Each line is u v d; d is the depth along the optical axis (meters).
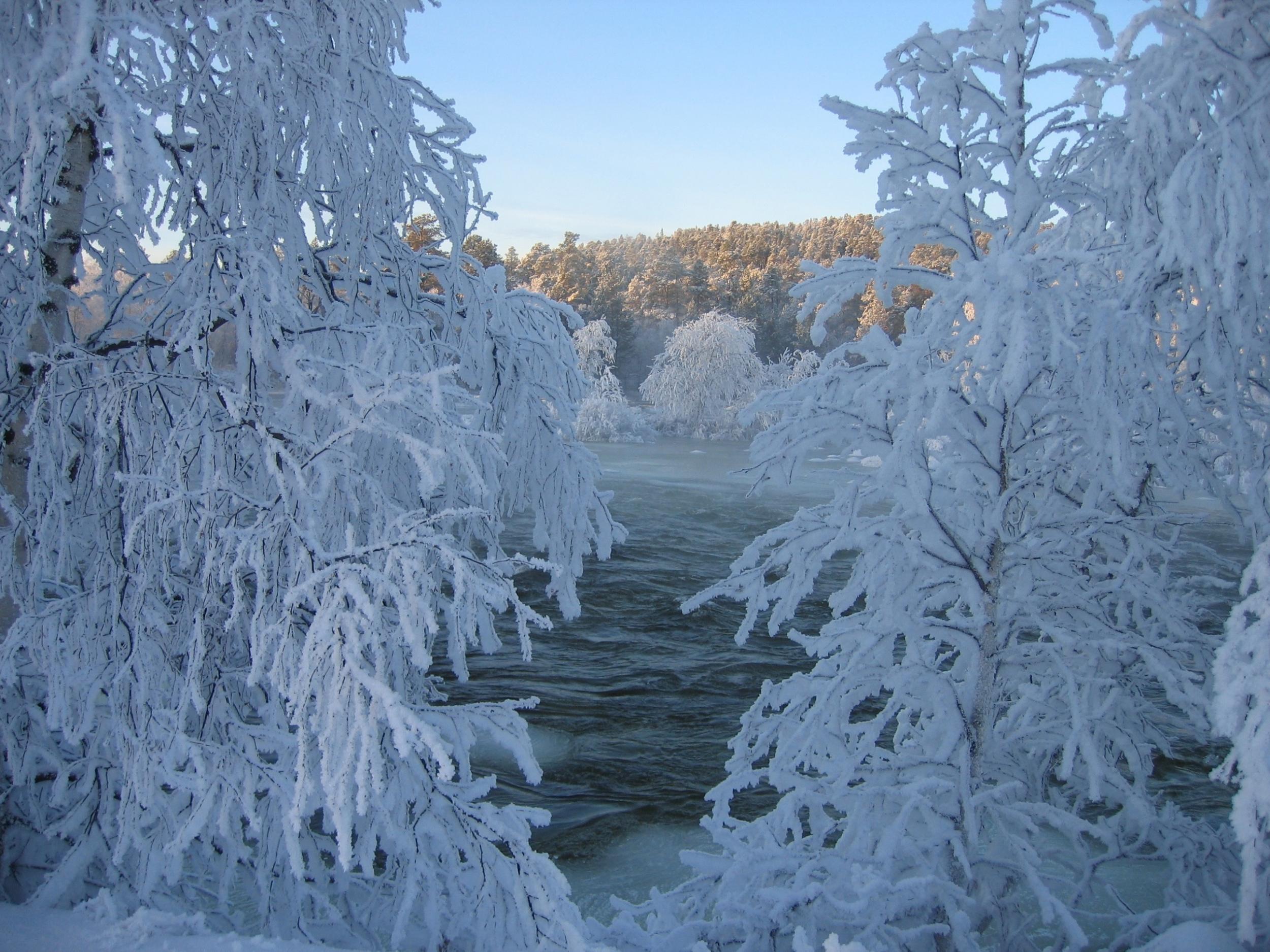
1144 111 4.55
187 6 4.28
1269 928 3.50
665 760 10.80
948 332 4.71
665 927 4.64
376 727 2.87
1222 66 4.55
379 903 4.56
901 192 5.02
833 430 5.03
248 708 4.76
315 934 4.29
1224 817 8.66
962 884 4.61
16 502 4.07
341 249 5.07
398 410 4.60
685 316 87.69
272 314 3.91
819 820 4.89
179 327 3.96
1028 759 5.39
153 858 3.75
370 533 3.80
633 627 15.66
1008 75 4.78
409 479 5.00
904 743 5.41
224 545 3.56
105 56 3.74
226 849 4.20
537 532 5.94
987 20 4.78
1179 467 4.85
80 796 4.09
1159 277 4.62
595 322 54.53
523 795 9.89
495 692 12.62
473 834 4.12
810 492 29.39
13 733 4.12
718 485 31.45
